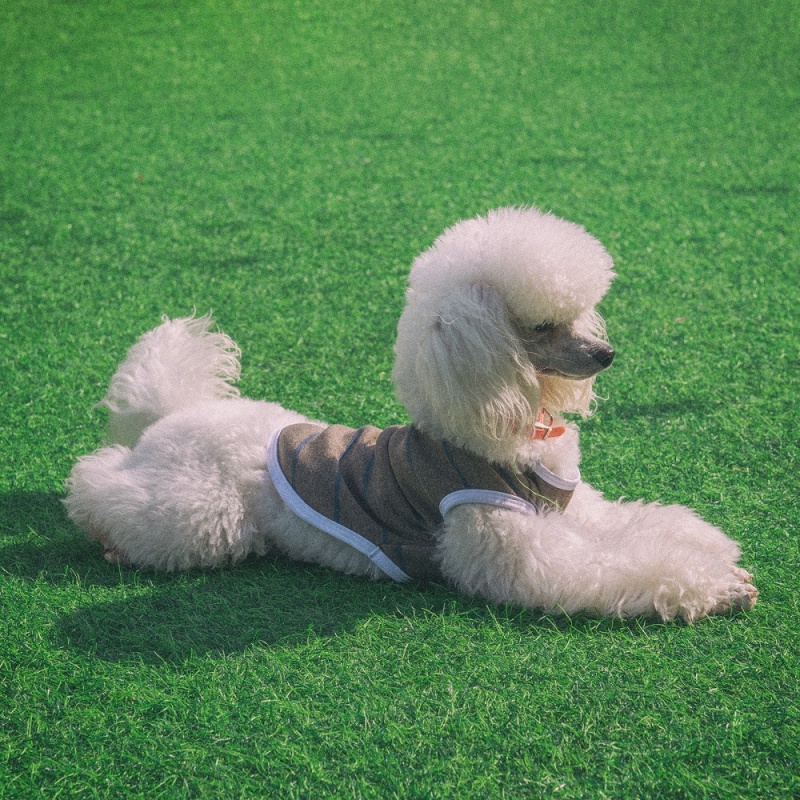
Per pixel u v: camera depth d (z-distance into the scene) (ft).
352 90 10.88
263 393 5.42
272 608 4.13
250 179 8.43
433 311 3.96
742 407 5.14
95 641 4.02
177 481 4.29
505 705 3.73
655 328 5.85
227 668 3.90
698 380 5.37
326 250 6.97
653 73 10.96
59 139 9.54
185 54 12.47
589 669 3.83
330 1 14.80
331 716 3.73
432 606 4.10
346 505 4.19
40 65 12.12
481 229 4.07
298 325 6.01
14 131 9.81
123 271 6.73
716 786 3.50
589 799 3.49
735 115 9.54
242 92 10.92
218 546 4.28
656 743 3.61
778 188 7.77
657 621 3.99
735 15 12.81
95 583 4.29
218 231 7.38
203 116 10.14
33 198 8.09
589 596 4.00
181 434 4.39
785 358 5.50
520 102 10.24
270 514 4.31
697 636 3.93
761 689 3.75
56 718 3.78
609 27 12.77
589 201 7.68
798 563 4.23
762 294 6.12
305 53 12.39
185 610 4.14
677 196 7.72
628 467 4.81
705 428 5.02
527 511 4.07
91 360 5.72
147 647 4.00
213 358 4.83
